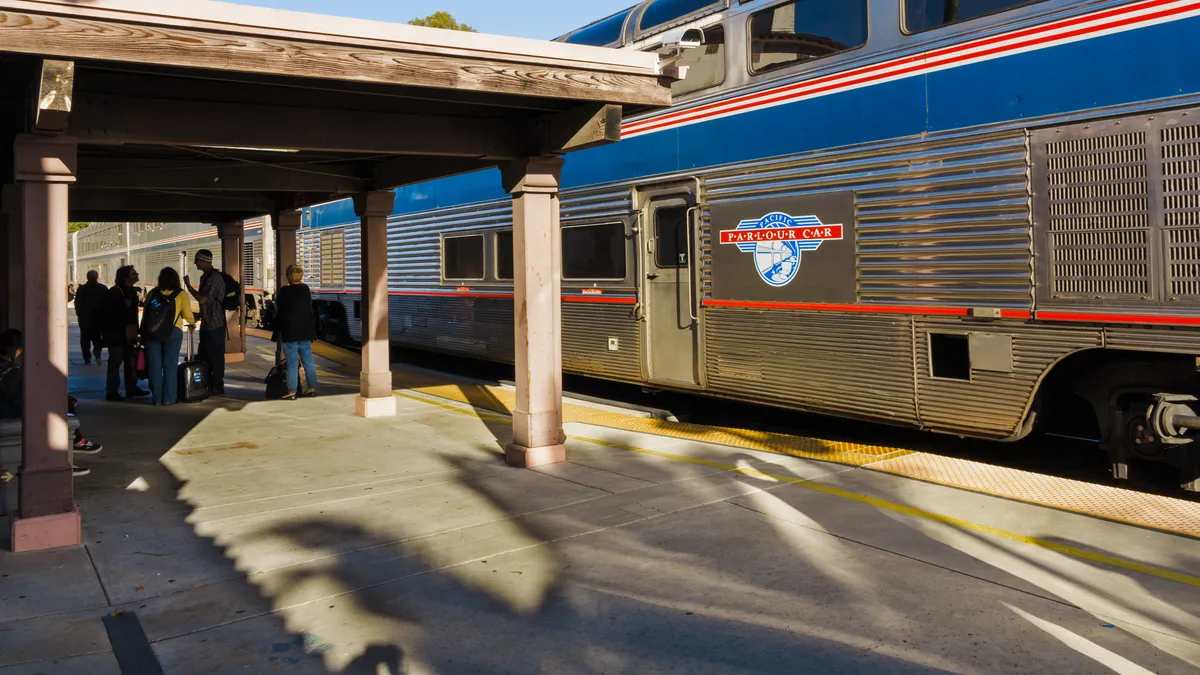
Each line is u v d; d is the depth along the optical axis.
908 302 6.50
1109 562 4.48
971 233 6.07
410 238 13.80
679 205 8.54
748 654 3.55
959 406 6.25
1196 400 5.32
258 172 8.79
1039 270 5.71
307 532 5.22
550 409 6.99
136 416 9.34
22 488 4.93
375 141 6.41
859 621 3.84
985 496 5.74
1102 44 5.38
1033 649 3.53
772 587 4.25
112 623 3.92
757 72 7.59
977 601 4.03
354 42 5.09
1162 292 5.14
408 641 3.73
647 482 6.30
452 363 15.21
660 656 3.56
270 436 8.20
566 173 9.91
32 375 4.93
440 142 6.63
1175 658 3.44
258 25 4.80
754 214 7.67
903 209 6.50
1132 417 5.62
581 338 9.88
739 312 7.86
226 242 14.33
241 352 14.84
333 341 17.45
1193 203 5.00
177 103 5.77
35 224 4.93
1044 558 4.56
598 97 6.05
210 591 4.30
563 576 4.46
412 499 5.93
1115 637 3.62
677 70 6.36
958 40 6.12
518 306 7.00
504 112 6.68
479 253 12.04
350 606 4.11
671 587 4.28
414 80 5.32
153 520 5.47
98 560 4.73
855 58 6.79
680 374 8.62
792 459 6.95
